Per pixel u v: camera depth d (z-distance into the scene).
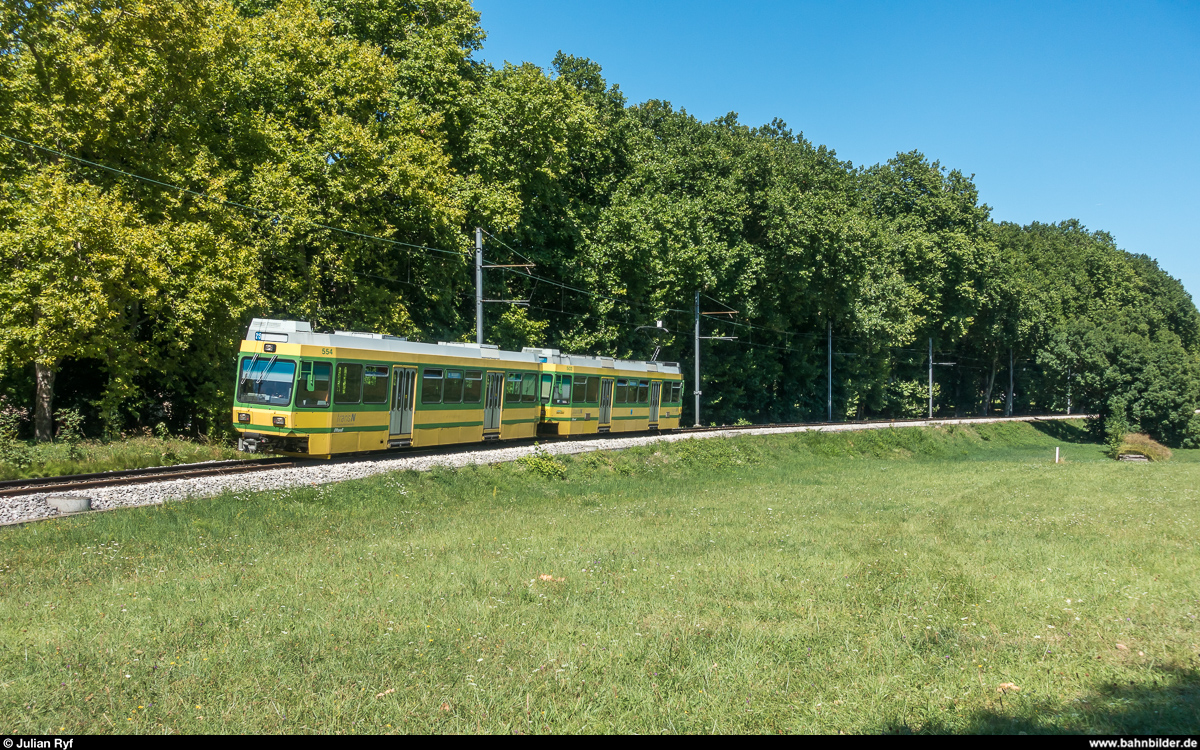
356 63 29.80
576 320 42.38
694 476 31.89
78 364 27.38
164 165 24.61
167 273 23.14
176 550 12.68
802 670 7.49
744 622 9.01
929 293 67.62
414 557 12.62
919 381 77.69
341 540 14.37
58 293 21.27
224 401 27.20
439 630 8.45
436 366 25.59
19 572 10.83
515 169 34.84
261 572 11.16
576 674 7.23
